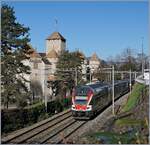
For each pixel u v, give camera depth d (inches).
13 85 1780.3
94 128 1433.3
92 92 1813.5
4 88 1758.1
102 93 2052.2
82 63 3329.2
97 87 1994.3
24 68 1892.2
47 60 3700.8
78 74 2962.6
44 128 1521.9
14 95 1755.7
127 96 2810.0
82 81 2977.4
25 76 3208.7
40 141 1211.9
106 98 2182.6
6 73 1809.8
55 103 2159.2
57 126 1589.6
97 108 1911.9
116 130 1272.1
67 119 1801.2
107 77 3828.7
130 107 1827.0
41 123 1652.3
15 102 1756.9
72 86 2881.4
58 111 2143.2
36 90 3238.2
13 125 1507.1
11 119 1526.8
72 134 1389.0
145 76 1919.3
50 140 1253.1
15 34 1849.2
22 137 1306.6
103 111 2052.2
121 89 2869.1
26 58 1929.1
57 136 1342.3
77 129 1509.6
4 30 1811.0
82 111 1775.3
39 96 3223.4
